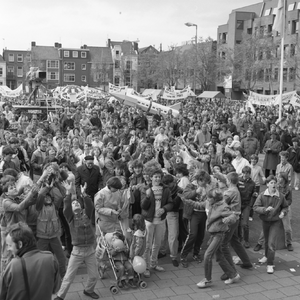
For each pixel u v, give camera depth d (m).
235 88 71.44
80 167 9.34
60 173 7.25
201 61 62.75
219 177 8.59
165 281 7.45
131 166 9.20
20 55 95.38
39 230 6.76
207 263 7.18
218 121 23.77
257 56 58.06
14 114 24.38
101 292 6.96
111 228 7.43
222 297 6.86
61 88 34.53
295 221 11.13
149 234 7.67
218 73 62.91
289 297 6.90
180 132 19.06
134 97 26.12
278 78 59.94
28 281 4.37
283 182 8.91
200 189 8.11
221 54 71.25
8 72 95.12
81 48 95.50
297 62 51.69
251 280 7.54
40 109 27.36
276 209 7.86
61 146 11.51
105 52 95.06
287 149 16.20
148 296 6.86
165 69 70.94
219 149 13.04
